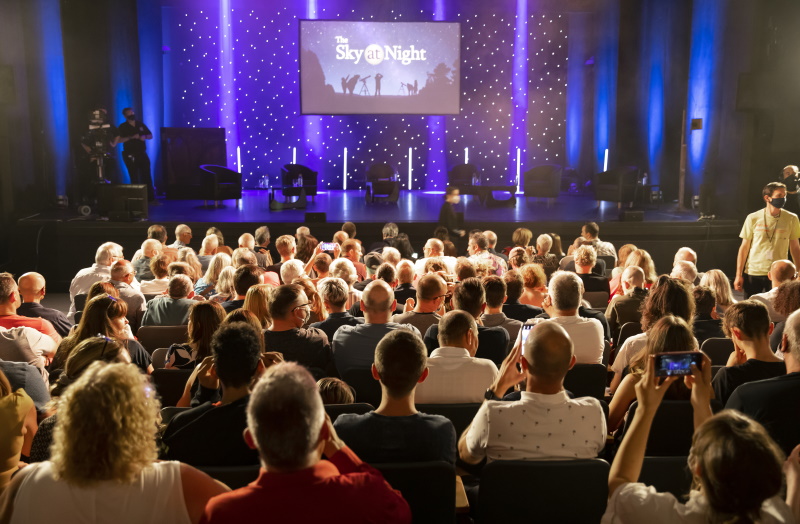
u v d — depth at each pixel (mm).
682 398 2936
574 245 8531
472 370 3178
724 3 11750
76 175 13195
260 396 1590
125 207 11664
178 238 8664
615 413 2963
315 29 15703
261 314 4168
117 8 14383
